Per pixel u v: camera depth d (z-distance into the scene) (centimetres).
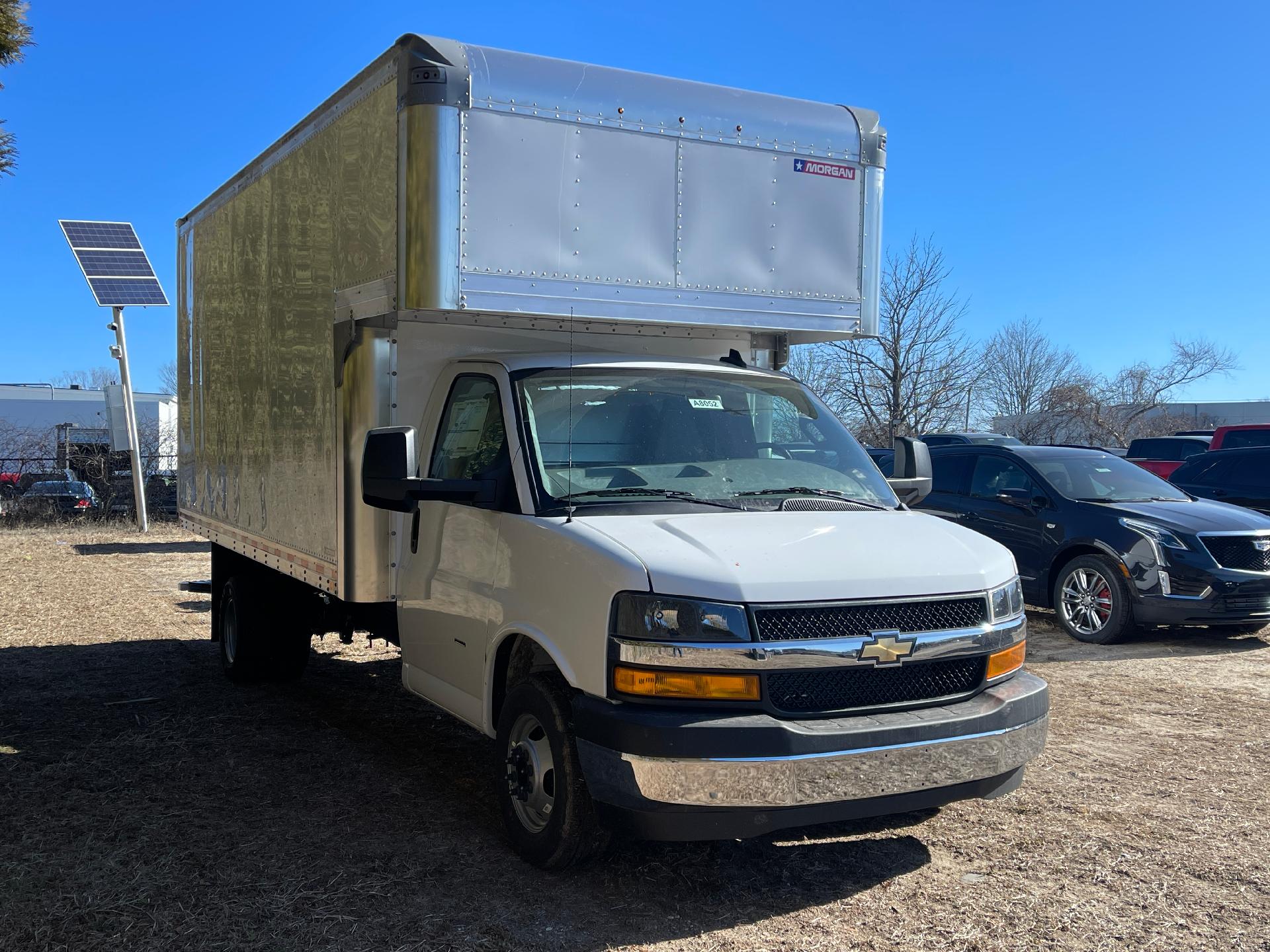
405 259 451
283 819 484
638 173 496
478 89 456
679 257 507
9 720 664
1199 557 875
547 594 409
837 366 2814
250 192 680
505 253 463
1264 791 527
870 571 387
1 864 428
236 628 754
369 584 525
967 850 450
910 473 538
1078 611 936
